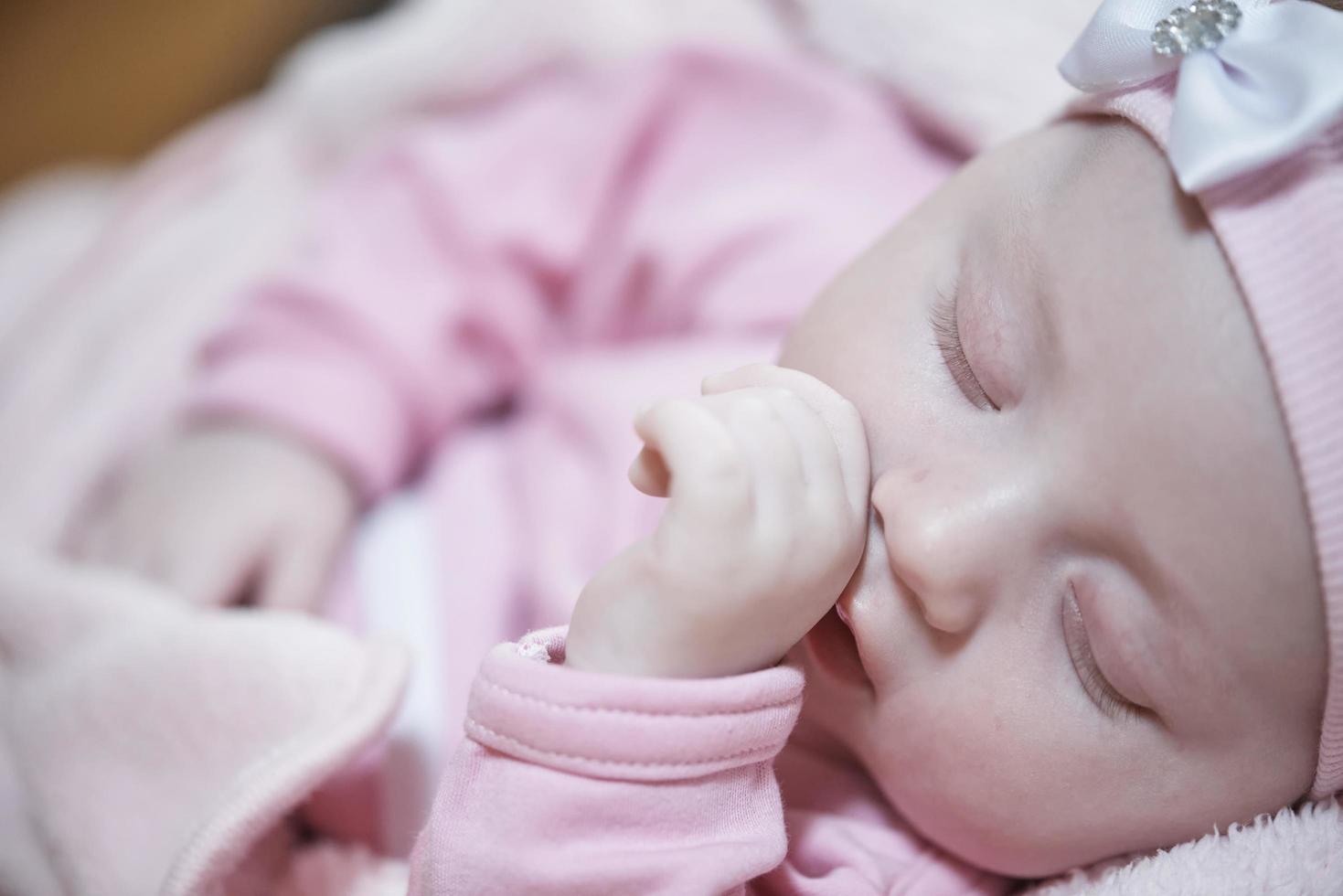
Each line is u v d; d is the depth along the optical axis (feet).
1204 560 0.91
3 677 1.24
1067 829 1.00
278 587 1.30
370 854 1.19
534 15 1.77
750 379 0.99
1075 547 0.94
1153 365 0.91
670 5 1.75
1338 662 0.91
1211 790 0.98
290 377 1.39
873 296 1.02
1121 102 0.97
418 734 1.21
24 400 1.60
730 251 1.44
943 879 1.05
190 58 2.71
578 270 1.53
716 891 0.93
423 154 1.57
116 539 1.35
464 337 1.48
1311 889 0.97
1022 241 0.96
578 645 0.95
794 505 0.94
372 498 1.40
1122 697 0.96
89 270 1.79
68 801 1.14
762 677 0.94
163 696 1.14
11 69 2.69
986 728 0.97
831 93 1.53
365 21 2.23
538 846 0.93
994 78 1.45
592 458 1.33
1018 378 0.95
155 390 1.53
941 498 0.94
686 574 0.92
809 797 1.08
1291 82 0.91
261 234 1.71
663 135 1.56
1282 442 0.89
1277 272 0.89
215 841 1.07
